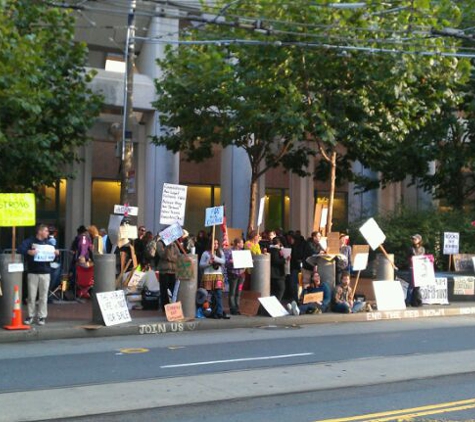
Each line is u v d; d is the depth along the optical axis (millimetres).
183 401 7922
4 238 24203
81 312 15977
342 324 15945
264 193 28656
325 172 24047
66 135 17875
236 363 10359
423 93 19422
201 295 15664
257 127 19422
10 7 16062
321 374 9531
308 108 18125
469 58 20188
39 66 15781
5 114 15695
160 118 21109
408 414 7328
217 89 19672
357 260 17359
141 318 15133
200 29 20328
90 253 18281
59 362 10445
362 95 18094
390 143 20016
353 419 7102
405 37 17047
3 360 10633
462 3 20969
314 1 16891
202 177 28375
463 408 7617
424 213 23469
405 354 11336
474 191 26984
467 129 23906
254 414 7344
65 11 18078
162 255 15594
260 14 17562
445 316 18000
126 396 8125
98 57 24547
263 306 15953
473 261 20734
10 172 16703
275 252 17219
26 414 7289
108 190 26141
